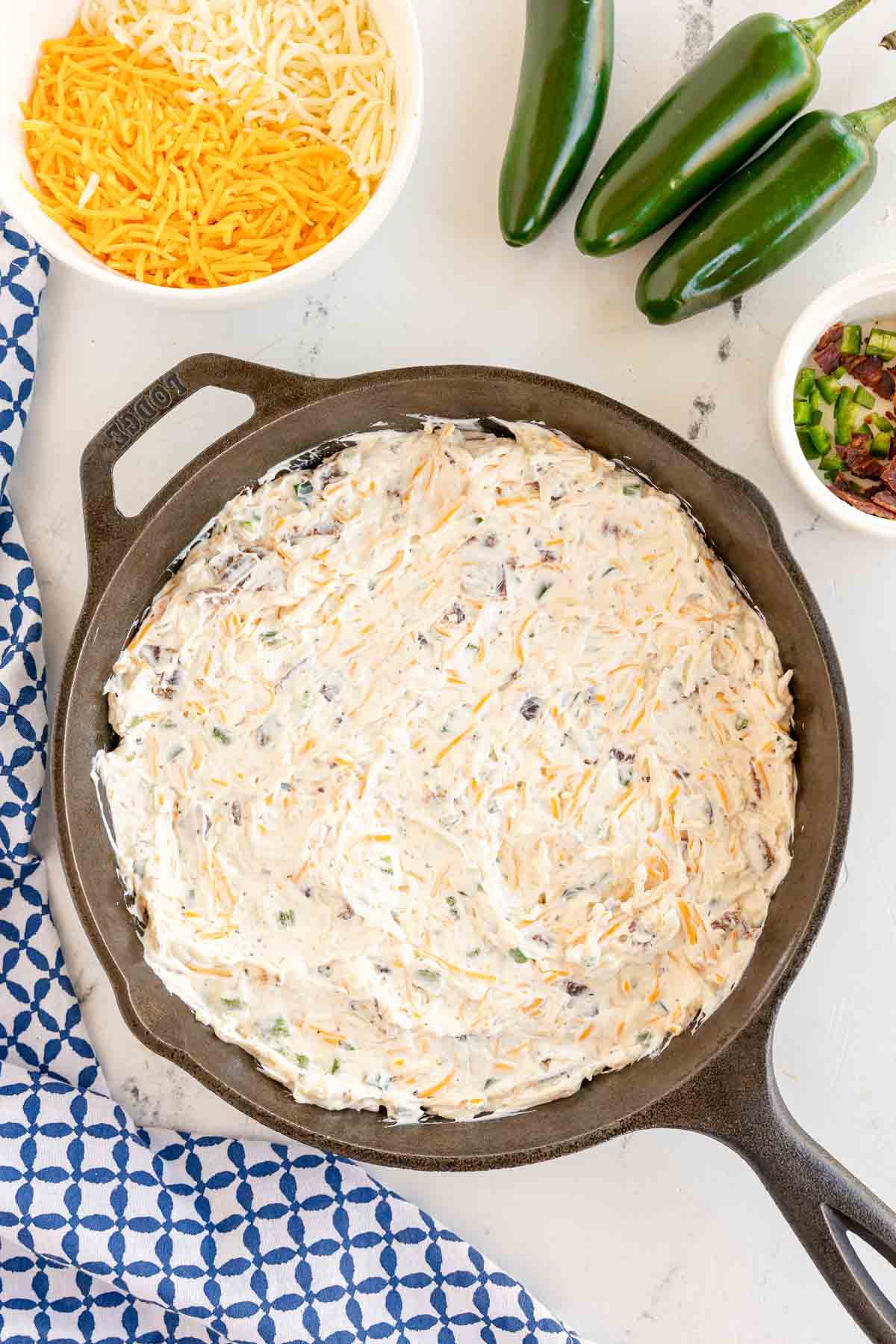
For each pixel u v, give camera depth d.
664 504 0.65
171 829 0.65
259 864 0.65
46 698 0.69
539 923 0.64
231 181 0.64
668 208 0.64
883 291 0.65
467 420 0.66
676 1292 0.68
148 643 0.65
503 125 0.69
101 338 0.70
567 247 0.68
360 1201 0.68
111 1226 0.66
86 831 0.64
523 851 0.64
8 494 0.70
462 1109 0.64
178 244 0.64
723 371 0.68
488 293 0.69
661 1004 0.64
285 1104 0.64
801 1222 0.59
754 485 0.65
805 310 0.65
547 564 0.65
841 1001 0.68
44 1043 0.68
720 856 0.64
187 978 0.64
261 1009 0.64
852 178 0.64
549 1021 0.64
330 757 0.65
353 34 0.65
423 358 0.69
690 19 0.68
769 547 0.62
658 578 0.65
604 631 0.65
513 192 0.65
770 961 0.62
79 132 0.64
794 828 0.63
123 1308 0.68
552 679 0.65
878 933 0.68
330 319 0.69
